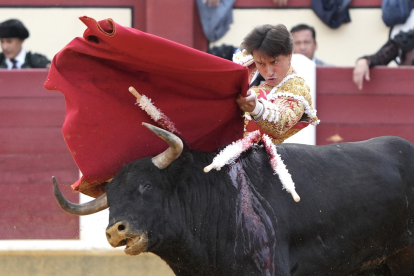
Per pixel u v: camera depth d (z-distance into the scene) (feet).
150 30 59.57
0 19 61.98
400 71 57.72
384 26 61.36
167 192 29.81
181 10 59.36
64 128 29.94
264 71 31.89
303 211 32.40
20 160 56.39
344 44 62.08
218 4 60.08
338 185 33.65
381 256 35.63
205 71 29.22
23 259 52.54
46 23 62.08
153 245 29.09
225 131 32.07
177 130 30.99
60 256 52.54
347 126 58.03
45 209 55.98
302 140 56.29
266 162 32.63
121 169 30.12
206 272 31.19
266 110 30.25
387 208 34.76
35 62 61.11
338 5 60.95
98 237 53.52
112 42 27.96
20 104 56.54
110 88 29.99
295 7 61.46
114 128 30.27
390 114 57.93
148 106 30.09
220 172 31.48
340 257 33.65
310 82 56.90
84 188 31.63
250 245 30.71
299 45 58.13
